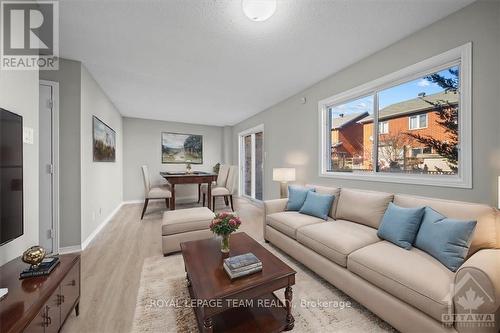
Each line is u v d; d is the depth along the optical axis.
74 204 2.55
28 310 0.97
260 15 1.68
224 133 6.84
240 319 1.42
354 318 1.48
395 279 1.29
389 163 2.44
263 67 2.79
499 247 1.37
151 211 4.69
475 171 1.69
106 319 1.46
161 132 6.06
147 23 1.90
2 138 1.13
